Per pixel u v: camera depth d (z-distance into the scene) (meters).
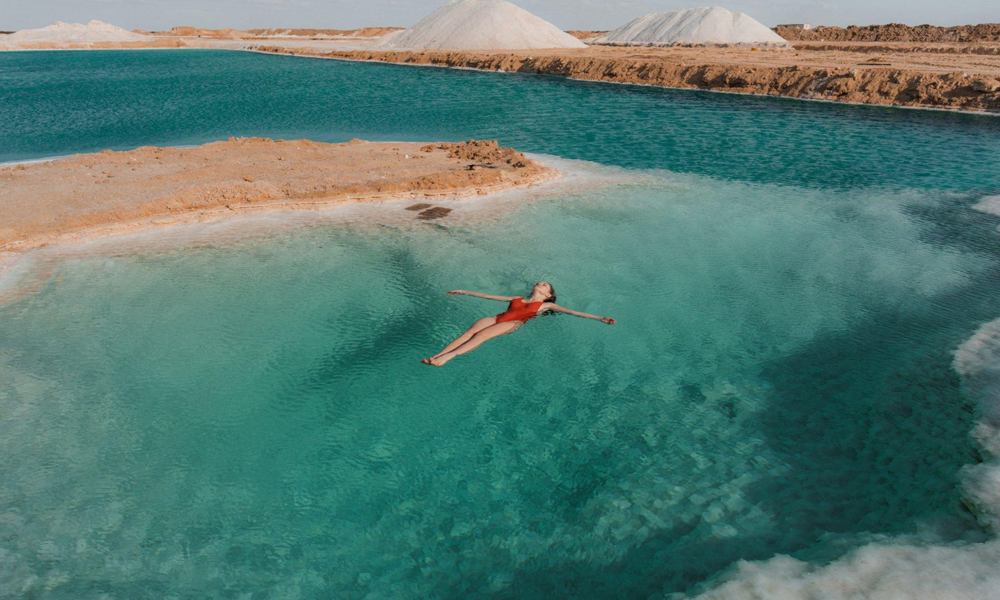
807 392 7.97
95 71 68.50
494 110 35.22
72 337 9.21
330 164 19.14
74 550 5.58
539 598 5.15
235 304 10.30
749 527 5.76
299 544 5.71
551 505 6.17
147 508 6.10
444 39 86.12
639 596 5.07
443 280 11.23
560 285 11.04
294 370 8.47
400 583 5.32
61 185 15.98
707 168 20.48
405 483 6.48
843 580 4.88
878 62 48.91
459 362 8.70
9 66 80.88
